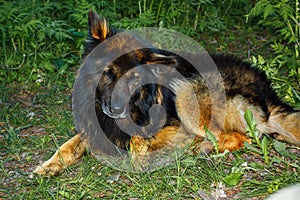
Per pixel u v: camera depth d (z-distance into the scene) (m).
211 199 4.73
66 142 5.56
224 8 10.19
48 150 5.82
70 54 8.40
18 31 7.89
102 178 5.11
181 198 4.79
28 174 5.30
